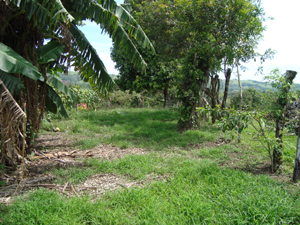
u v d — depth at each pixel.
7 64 3.52
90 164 5.20
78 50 5.38
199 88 9.34
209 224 2.81
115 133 8.94
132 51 5.54
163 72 15.35
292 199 3.46
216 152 6.25
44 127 9.27
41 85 5.87
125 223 2.90
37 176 4.56
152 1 10.52
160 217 2.94
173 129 9.70
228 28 8.03
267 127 5.27
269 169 5.11
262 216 2.89
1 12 4.34
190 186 3.95
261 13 8.02
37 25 4.62
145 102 23.03
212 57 8.73
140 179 4.41
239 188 3.80
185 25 8.74
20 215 2.95
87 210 3.09
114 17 4.71
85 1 4.67
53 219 2.83
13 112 3.45
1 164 4.62
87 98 14.27
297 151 4.28
